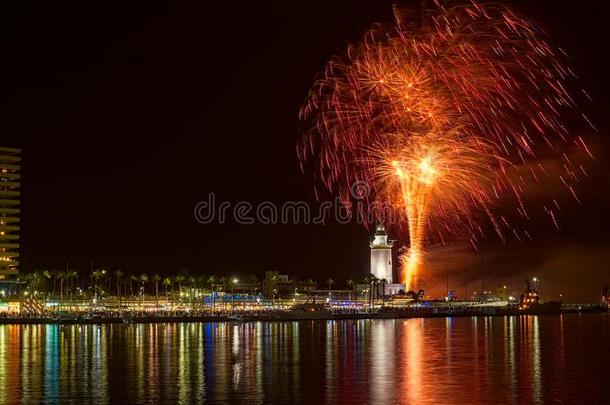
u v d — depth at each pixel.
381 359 106.31
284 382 84.25
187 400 73.75
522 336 153.00
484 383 82.94
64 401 73.38
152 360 106.00
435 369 94.81
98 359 107.50
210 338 148.50
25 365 100.44
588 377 87.31
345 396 75.38
